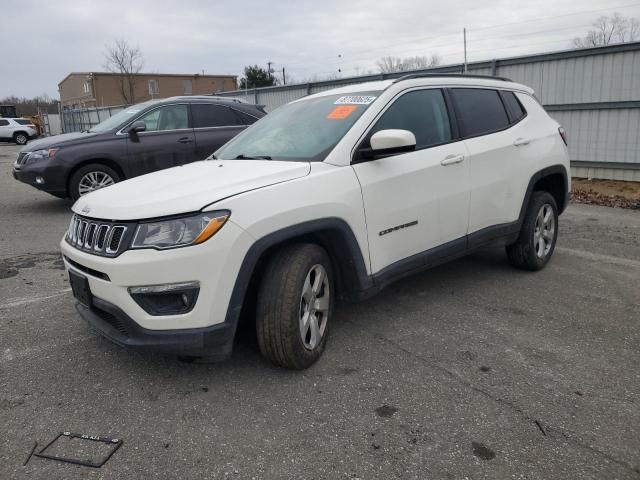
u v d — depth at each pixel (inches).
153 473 92.2
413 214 147.3
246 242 110.1
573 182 440.1
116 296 110.0
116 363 131.4
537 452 96.5
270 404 112.6
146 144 322.7
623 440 99.7
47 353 136.8
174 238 106.6
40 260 222.1
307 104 167.8
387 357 133.3
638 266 210.2
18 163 320.8
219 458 95.9
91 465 94.2
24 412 110.4
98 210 118.0
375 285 138.8
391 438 101.0
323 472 92.0
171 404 113.1
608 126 421.1
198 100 343.3
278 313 117.0
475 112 176.2
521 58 460.4
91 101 2196.1
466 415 108.1
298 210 118.2
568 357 132.9
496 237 179.2
